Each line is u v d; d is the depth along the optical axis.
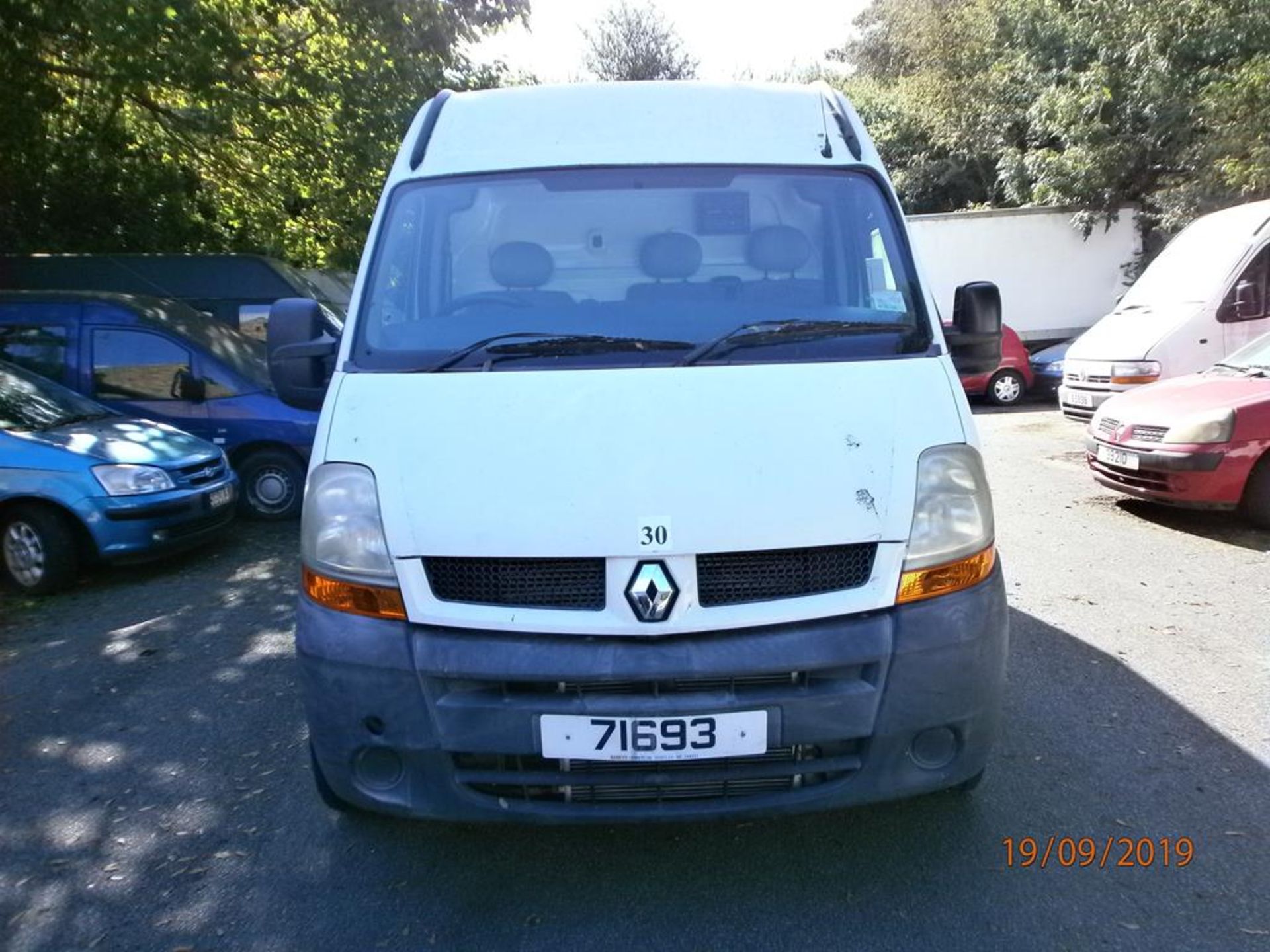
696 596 2.75
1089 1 19.14
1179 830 3.35
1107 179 18.03
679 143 3.80
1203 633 5.23
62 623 6.05
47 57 11.44
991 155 24.70
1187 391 7.68
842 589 2.81
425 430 2.95
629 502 2.77
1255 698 4.38
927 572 2.83
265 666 5.16
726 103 3.96
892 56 31.91
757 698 2.71
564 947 2.82
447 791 2.80
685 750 2.71
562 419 2.94
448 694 2.76
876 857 3.22
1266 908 2.92
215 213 15.23
